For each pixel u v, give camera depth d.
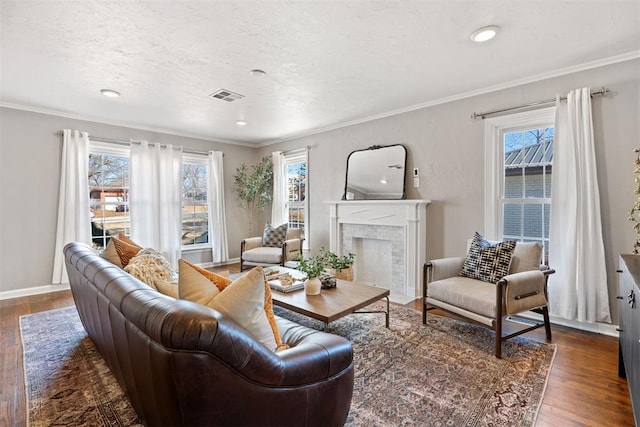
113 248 2.53
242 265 5.04
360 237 4.55
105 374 2.16
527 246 2.73
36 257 4.07
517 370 2.17
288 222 5.91
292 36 2.33
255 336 1.30
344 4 1.97
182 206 5.47
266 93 3.51
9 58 2.65
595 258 2.74
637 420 1.34
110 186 4.75
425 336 2.73
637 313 1.39
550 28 2.25
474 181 3.54
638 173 2.45
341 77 3.08
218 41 2.39
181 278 1.40
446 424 1.65
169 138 5.27
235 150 6.16
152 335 1.03
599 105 2.76
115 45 2.44
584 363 2.26
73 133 4.27
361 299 2.62
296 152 5.61
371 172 4.45
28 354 2.44
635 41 2.44
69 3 1.92
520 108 3.20
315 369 1.31
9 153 3.89
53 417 1.72
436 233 3.86
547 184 3.17
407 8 2.01
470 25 2.21
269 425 1.16
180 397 0.97
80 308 2.40
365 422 1.66
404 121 4.12
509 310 2.36
